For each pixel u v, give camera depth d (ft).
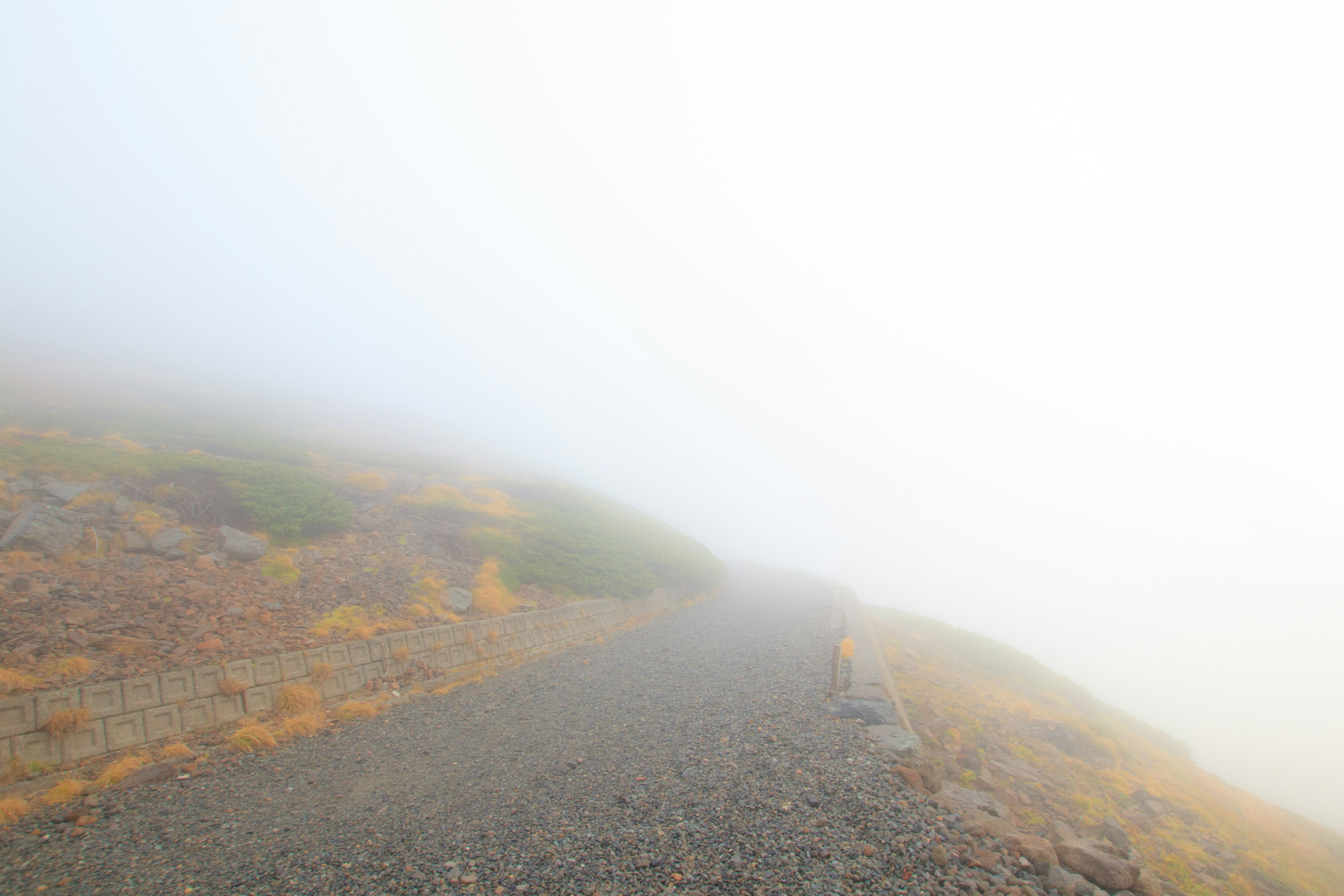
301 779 35.73
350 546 74.08
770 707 50.26
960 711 60.59
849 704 50.31
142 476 69.05
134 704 37.27
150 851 26.73
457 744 42.60
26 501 54.95
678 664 69.21
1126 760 59.98
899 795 31.99
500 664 63.93
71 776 32.12
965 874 24.41
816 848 26.17
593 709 51.75
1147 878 25.88
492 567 82.48
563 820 30.25
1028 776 46.44
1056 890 23.97
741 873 24.13
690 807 31.12
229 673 42.93
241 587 55.57
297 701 44.50
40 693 34.04
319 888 23.80
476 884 24.02
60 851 26.07
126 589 48.44
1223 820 49.19
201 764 35.99
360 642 52.75
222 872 25.14
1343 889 42.06
